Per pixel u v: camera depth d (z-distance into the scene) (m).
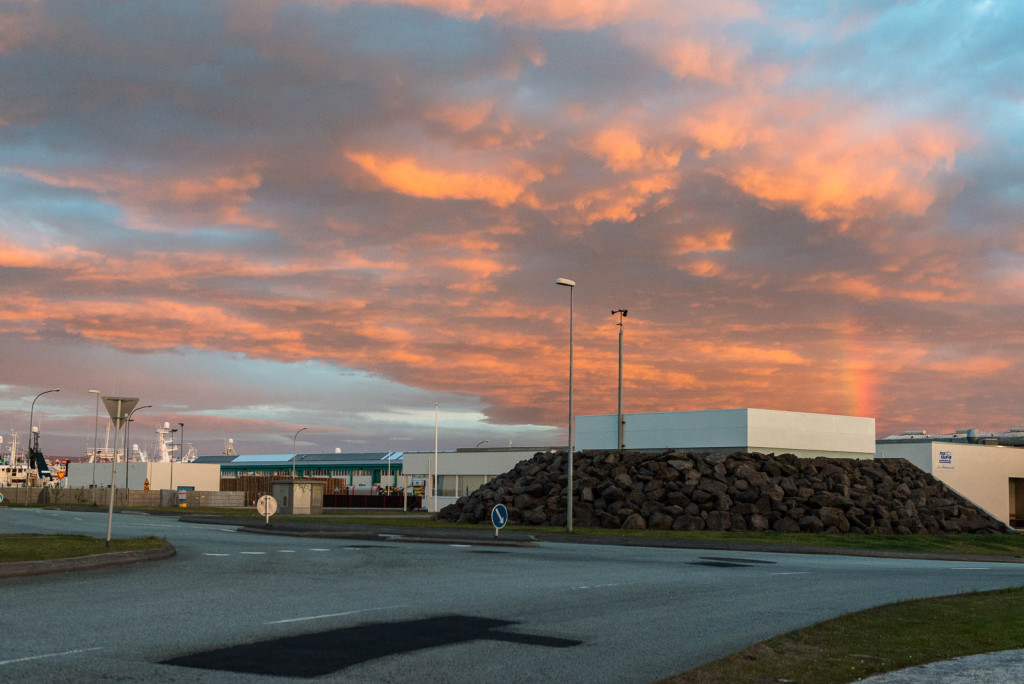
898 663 9.72
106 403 22.61
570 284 38.59
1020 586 18.53
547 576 18.89
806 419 55.19
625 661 9.65
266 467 156.38
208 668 8.67
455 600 14.41
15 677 8.02
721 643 10.92
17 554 18.62
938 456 56.69
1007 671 9.13
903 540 36.72
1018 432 77.56
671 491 41.69
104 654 9.20
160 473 98.19
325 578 17.55
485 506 45.44
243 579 16.92
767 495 40.53
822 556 29.92
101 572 17.58
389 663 9.16
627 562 23.64
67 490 90.12
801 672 9.16
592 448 59.25
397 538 34.09
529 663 9.40
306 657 9.34
